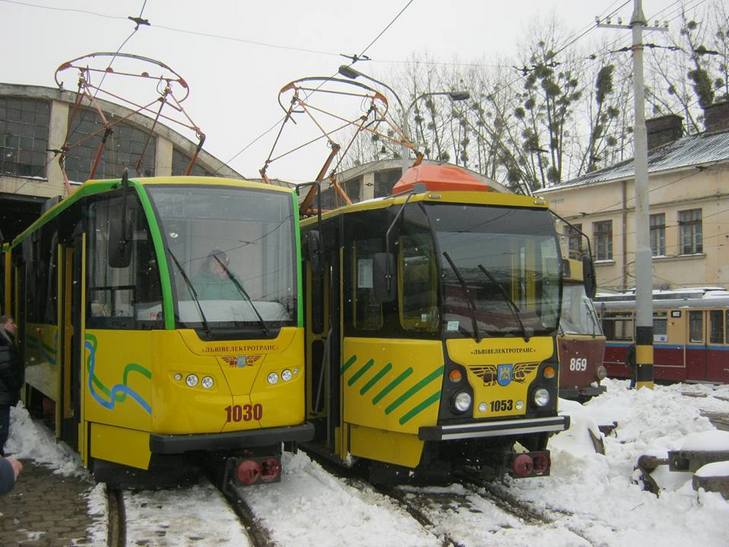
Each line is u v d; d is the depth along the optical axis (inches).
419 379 280.4
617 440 364.2
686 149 1197.7
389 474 300.2
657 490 272.7
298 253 289.7
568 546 224.7
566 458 315.6
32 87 909.2
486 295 289.7
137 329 266.1
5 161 905.5
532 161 1497.3
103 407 281.0
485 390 282.7
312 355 356.2
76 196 309.7
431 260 285.3
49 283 362.6
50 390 352.5
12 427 376.2
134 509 260.8
